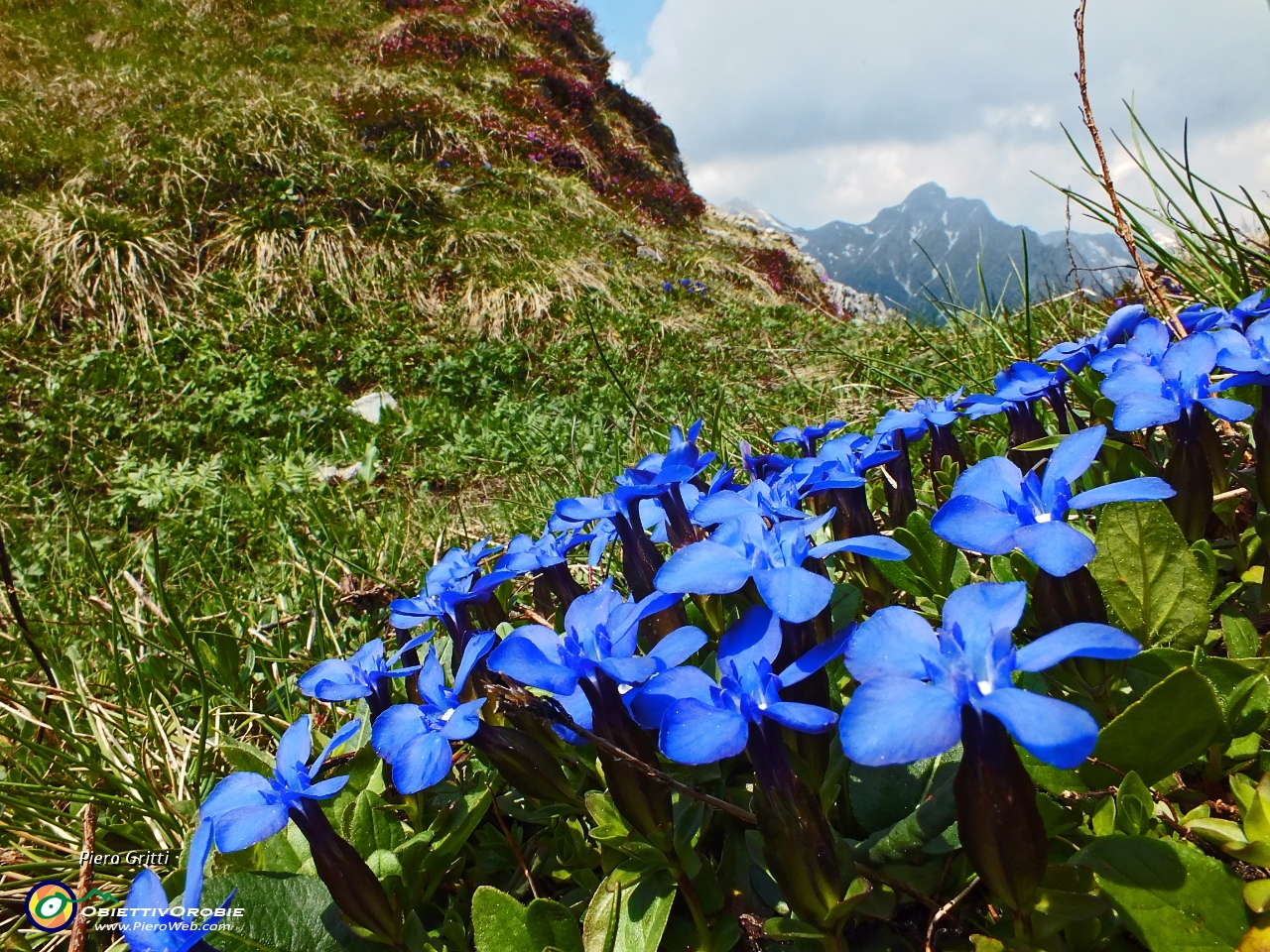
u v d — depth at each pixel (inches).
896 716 39.2
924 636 43.7
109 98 533.0
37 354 347.3
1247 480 79.9
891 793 62.1
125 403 317.1
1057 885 51.5
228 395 318.0
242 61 614.2
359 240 442.9
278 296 395.5
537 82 716.0
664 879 60.7
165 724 111.7
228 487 240.5
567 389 349.1
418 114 581.9
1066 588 60.0
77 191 434.3
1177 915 47.4
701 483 95.3
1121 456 77.5
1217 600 69.7
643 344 390.6
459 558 79.2
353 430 305.1
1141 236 141.7
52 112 520.1
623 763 55.7
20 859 90.5
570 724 61.2
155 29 641.6
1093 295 203.8
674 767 67.2
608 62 915.4
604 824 61.2
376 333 379.6
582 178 658.2
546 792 64.4
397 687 88.5
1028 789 43.4
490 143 602.5
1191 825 54.7
